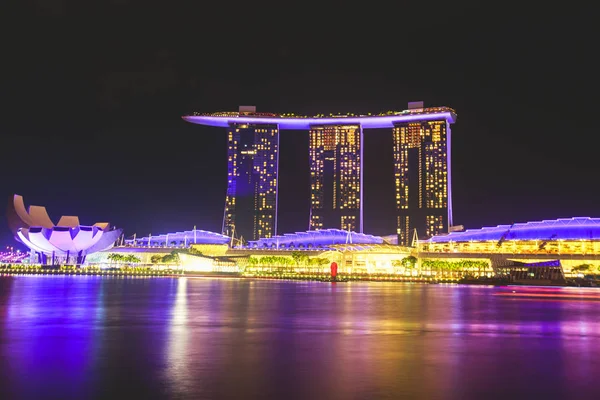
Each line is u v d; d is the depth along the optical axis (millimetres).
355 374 23297
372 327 41562
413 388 20828
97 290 94000
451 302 73688
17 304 61875
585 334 38688
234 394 19719
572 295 101688
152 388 20516
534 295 99938
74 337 34094
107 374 22922
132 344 31312
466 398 19422
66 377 22266
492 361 26859
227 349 29797
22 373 22984
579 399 19406
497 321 47938
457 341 34281
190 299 72188
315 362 26062
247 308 58281
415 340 34375
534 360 27266
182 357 27125
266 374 23156
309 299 74750
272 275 195875
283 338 34531
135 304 62406
